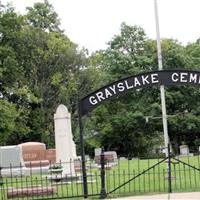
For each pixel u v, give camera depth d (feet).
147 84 50.85
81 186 61.00
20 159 98.94
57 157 79.15
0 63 171.42
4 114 164.14
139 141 208.64
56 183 61.82
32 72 197.77
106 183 62.03
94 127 216.13
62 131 79.36
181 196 46.55
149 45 206.08
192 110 197.47
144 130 200.03
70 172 69.15
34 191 53.01
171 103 194.08
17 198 52.24
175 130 196.65
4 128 167.63
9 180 78.23
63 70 201.77
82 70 205.57
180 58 196.54
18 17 181.16
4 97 185.78
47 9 209.87
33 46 193.06
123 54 203.21
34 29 196.44
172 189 52.29
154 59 196.95
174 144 201.05
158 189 52.80
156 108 190.60
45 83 200.23
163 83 50.85
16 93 178.81
